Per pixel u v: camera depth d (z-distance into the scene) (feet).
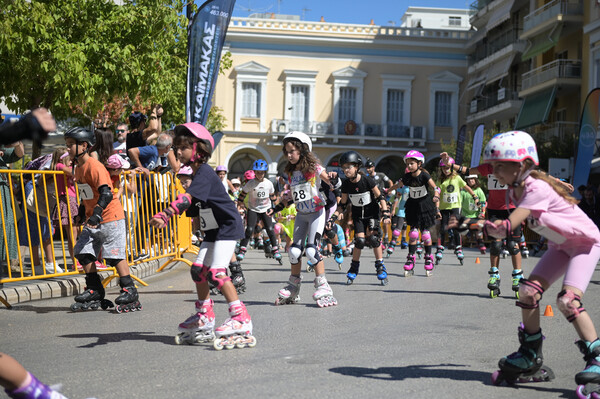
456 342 18.44
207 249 17.95
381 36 150.61
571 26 107.24
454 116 153.38
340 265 43.16
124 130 36.45
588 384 12.90
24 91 51.75
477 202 47.37
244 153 150.41
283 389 13.28
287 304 26.11
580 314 13.17
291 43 148.46
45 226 30.63
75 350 17.21
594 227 13.62
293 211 47.34
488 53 141.79
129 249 31.81
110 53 53.62
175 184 35.88
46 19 47.91
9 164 33.22
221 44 45.50
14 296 25.98
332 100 150.00
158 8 58.08
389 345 17.93
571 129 105.91
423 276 38.60
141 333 19.70
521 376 14.05
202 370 14.92
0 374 9.73
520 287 14.03
